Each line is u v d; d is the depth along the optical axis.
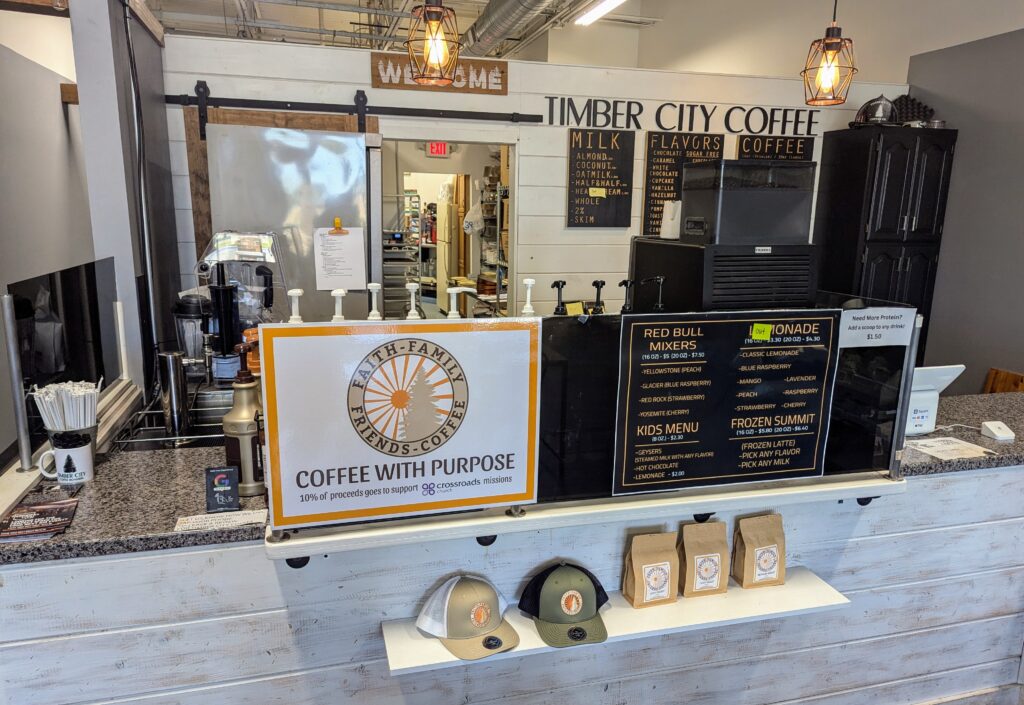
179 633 1.49
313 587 1.55
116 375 2.29
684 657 1.92
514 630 1.58
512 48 7.77
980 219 4.11
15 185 3.42
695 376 1.49
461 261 8.31
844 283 4.34
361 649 1.62
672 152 4.26
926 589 2.12
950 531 2.09
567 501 1.47
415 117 3.83
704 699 1.98
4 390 2.79
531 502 1.44
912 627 2.14
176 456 1.78
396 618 1.62
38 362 1.66
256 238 2.66
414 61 3.60
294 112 3.61
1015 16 3.82
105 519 1.43
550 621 1.60
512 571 1.69
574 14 5.62
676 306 1.73
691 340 1.46
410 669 1.44
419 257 9.41
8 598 1.37
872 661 2.13
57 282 1.77
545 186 4.13
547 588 1.61
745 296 1.65
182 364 1.92
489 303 5.83
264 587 1.51
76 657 1.43
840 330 1.56
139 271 2.54
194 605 1.48
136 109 2.56
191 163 3.48
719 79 4.26
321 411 1.25
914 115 4.22
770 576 1.82
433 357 1.30
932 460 1.90
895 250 4.25
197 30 7.67
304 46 3.59
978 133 4.08
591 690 1.85
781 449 1.59
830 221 4.43
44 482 1.60
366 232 3.49
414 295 1.46
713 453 1.54
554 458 1.44
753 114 4.36
